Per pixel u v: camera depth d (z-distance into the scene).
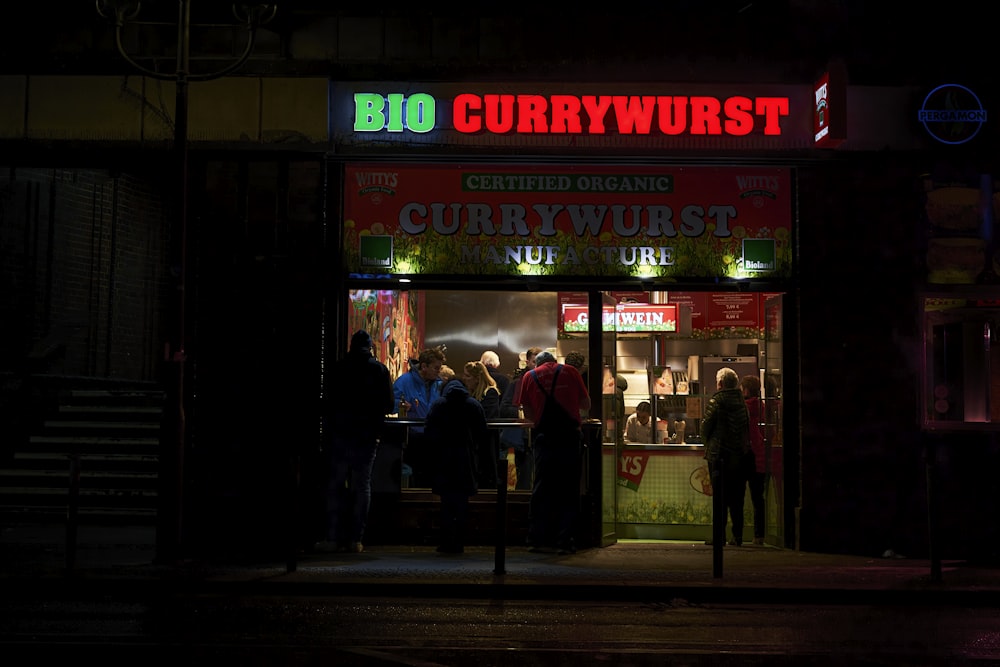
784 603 9.70
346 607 9.09
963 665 7.05
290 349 12.43
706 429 13.07
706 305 14.09
